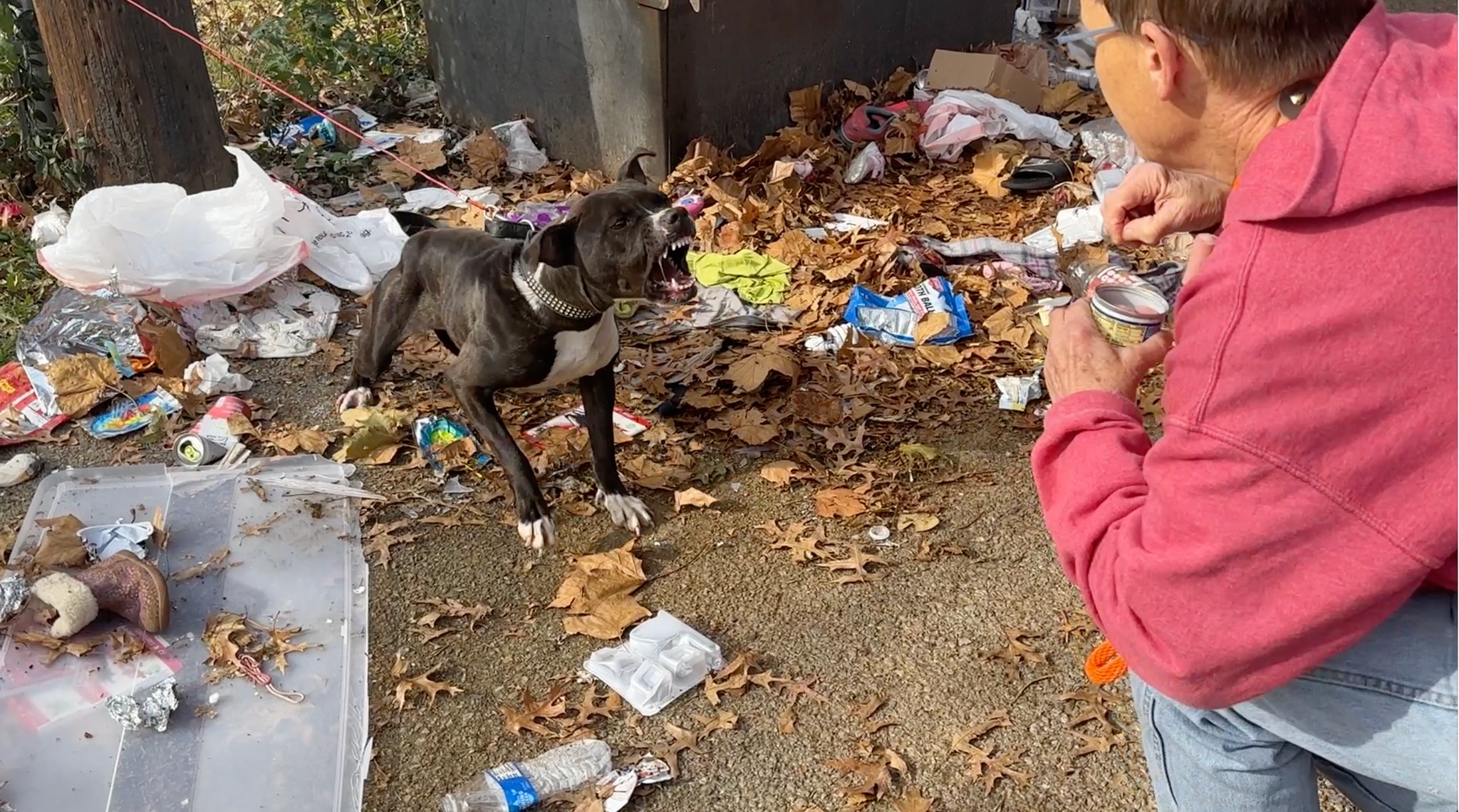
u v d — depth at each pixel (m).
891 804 2.54
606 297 3.05
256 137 5.92
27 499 3.48
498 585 3.18
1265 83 1.21
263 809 2.52
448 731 2.73
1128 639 1.33
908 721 2.75
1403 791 1.54
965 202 5.53
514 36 5.85
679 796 2.56
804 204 5.40
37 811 2.48
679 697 2.81
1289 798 1.53
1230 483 1.17
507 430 3.61
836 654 2.95
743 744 2.69
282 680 2.84
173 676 2.83
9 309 4.33
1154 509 1.26
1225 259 1.18
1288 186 1.13
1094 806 2.53
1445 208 1.10
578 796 2.53
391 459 3.68
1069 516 1.39
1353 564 1.15
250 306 4.46
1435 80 1.17
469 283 3.29
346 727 2.73
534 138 6.07
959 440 3.82
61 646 2.86
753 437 3.76
